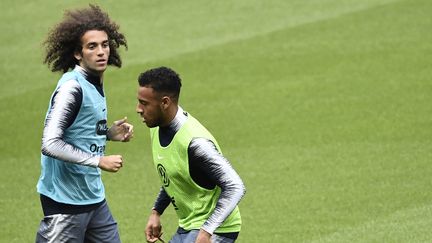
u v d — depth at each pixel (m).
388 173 39.38
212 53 57.78
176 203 23.52
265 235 33.56
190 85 53.00
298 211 35.84
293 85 51.75
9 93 53.94
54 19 66.31
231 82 53.03
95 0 69.56
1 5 69.94
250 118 47.59
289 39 59.03
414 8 62.59
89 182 25.67
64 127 24.52
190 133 22.61
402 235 32.41
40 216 37.09
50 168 25.48
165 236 34.28
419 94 49.06
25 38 63.16
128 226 35.19
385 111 47.12
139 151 44.41
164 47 59.69
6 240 34.50
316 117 47.06
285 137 44.84
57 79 55.81
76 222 25.64
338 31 59.62
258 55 56.84
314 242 32.53
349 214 35.19
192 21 63.97
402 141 43.16
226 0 67.50
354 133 44.66
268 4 65.94
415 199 36.25
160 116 22.77
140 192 39.03
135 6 67.75
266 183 39.16
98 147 25.72
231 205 22.03
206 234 21.95
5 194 39.75
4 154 45.22
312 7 64.62
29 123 49.22
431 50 55.38
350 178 39.09
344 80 51.81
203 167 22.42
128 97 52.06
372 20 61.03
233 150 43.69
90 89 25.20
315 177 39.50
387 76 51.97
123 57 58.41
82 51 25.41
